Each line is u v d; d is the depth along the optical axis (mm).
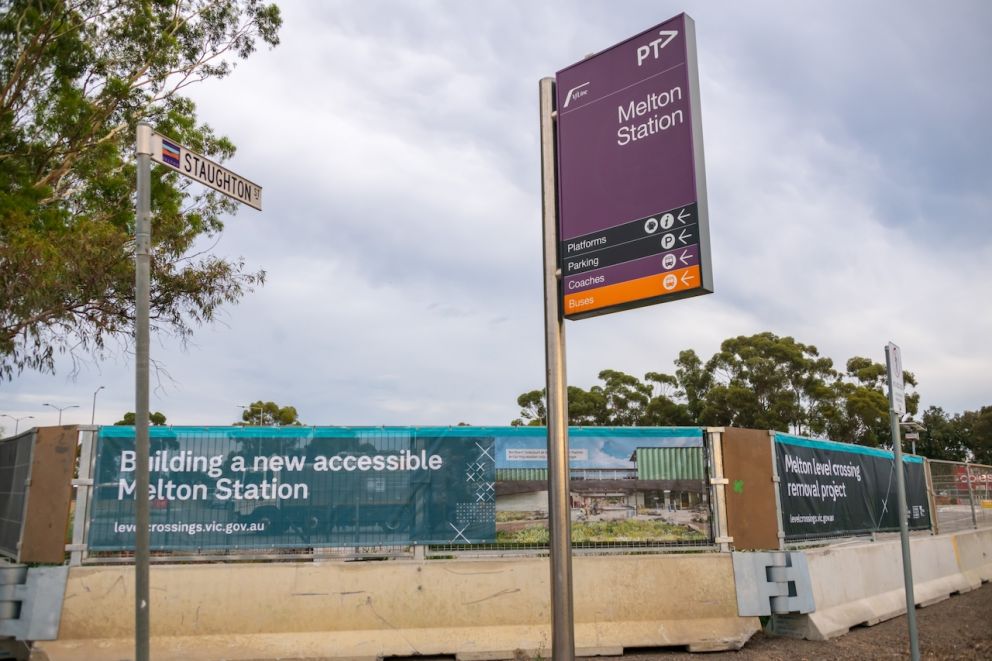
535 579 9320
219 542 9047
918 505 15055
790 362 57938
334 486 9367
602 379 68438
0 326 14500
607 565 9523
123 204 19141
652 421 62812
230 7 19984
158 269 17266
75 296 15625
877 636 10211
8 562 9570
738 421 56938
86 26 18047
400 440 9586
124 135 19391
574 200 6801
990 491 19266
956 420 86250
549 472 6250
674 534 9969
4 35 16250
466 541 9469
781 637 10180
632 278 6301
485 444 9734
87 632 8414
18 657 8625
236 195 6430
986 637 9672
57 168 18594
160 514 9008
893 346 7734
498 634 9008
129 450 9070
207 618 8641
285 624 8742
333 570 8977
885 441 61219
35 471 9023
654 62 6461
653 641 9242
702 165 6133
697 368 62312
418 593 9047
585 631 9203
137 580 4883
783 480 10680
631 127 6527
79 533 8781
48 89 17562
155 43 18875
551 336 6672
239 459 9242
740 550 10078
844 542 11961
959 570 15094
